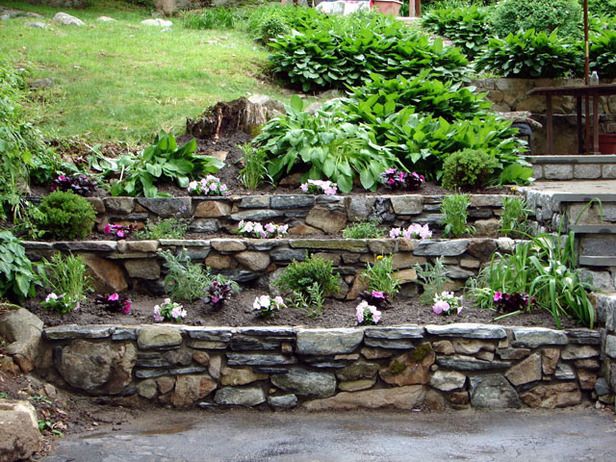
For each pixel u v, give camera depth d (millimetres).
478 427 4066
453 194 6117
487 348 4438
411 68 9297
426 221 5766
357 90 7973
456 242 5250
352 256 5246
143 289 5281
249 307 4949
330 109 7344
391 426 4105
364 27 10555
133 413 4375
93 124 7074
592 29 10977
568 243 4867
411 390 4430
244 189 6289
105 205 5785
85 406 4383
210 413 4406
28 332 4453
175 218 5801
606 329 4398
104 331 4469
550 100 8352
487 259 5254
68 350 4465
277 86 9305
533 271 4887
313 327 4633
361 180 6250
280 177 6418
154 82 8406
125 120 7250
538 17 10438
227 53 9898
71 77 8227
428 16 12195
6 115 5398
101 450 3701
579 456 3555
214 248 5293
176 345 4477
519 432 3957
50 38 9750
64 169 6176
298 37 9477
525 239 5504
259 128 7059
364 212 5777
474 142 6629
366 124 6910
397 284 5117
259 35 11141
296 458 3568
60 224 5367
